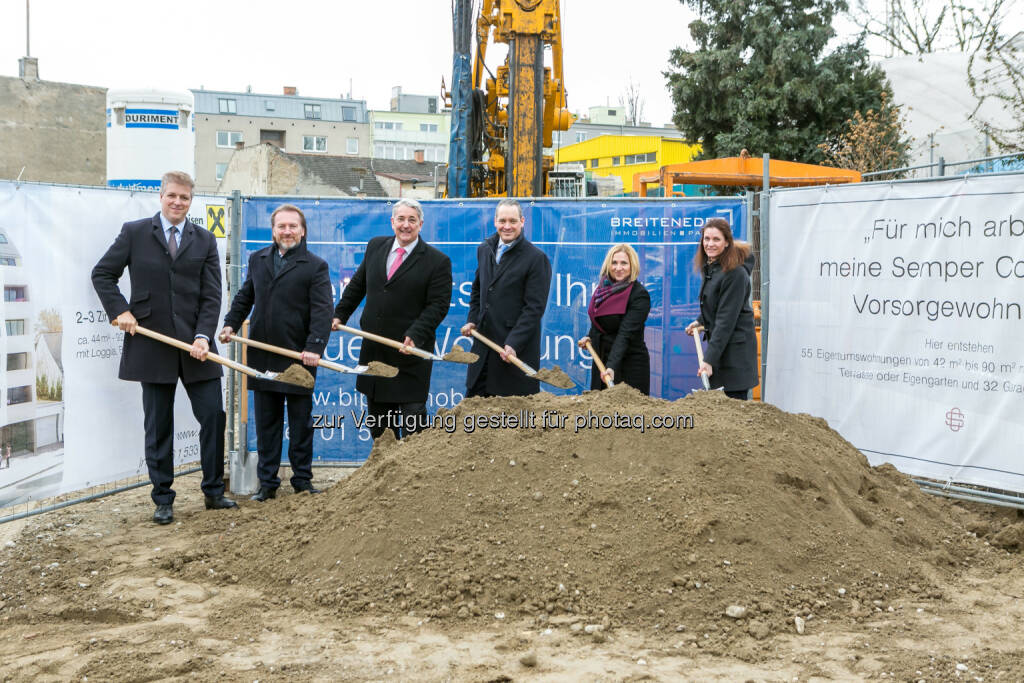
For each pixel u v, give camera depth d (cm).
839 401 640
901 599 411
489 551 423
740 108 2644
